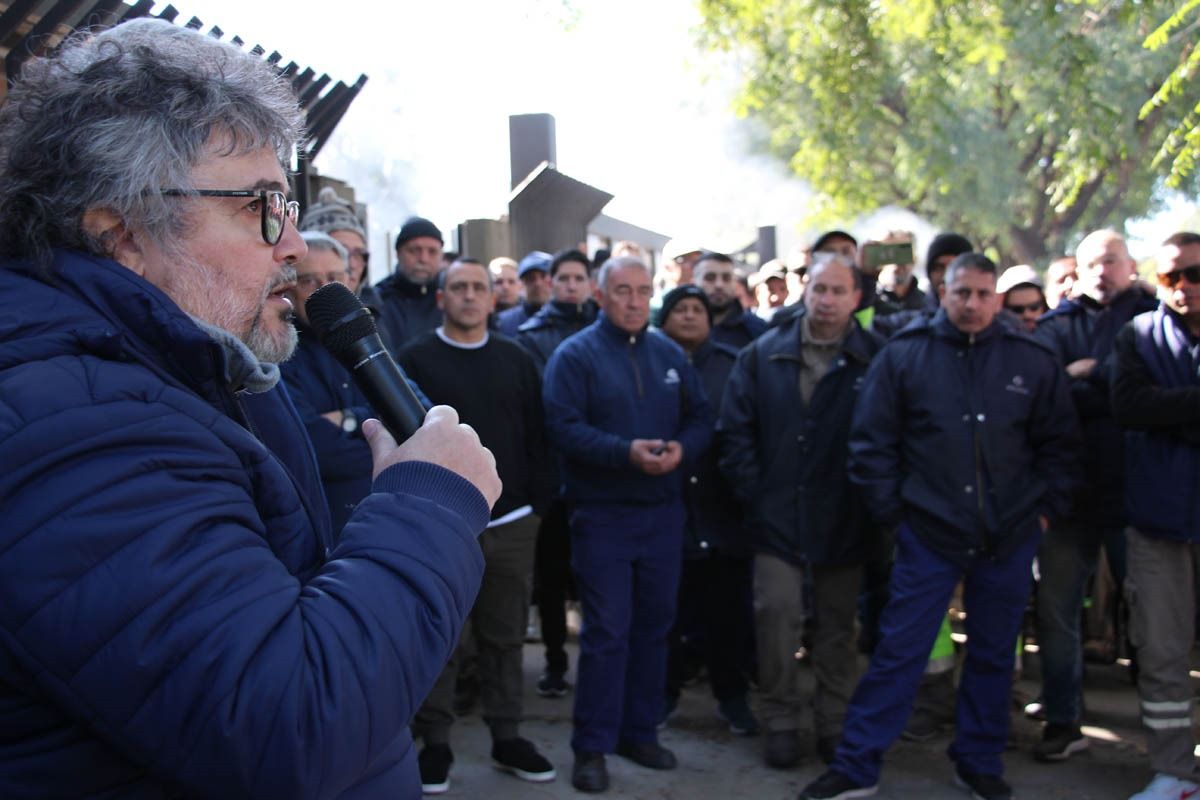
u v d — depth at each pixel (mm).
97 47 1114
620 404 3744
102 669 891
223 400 1144
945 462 3475
